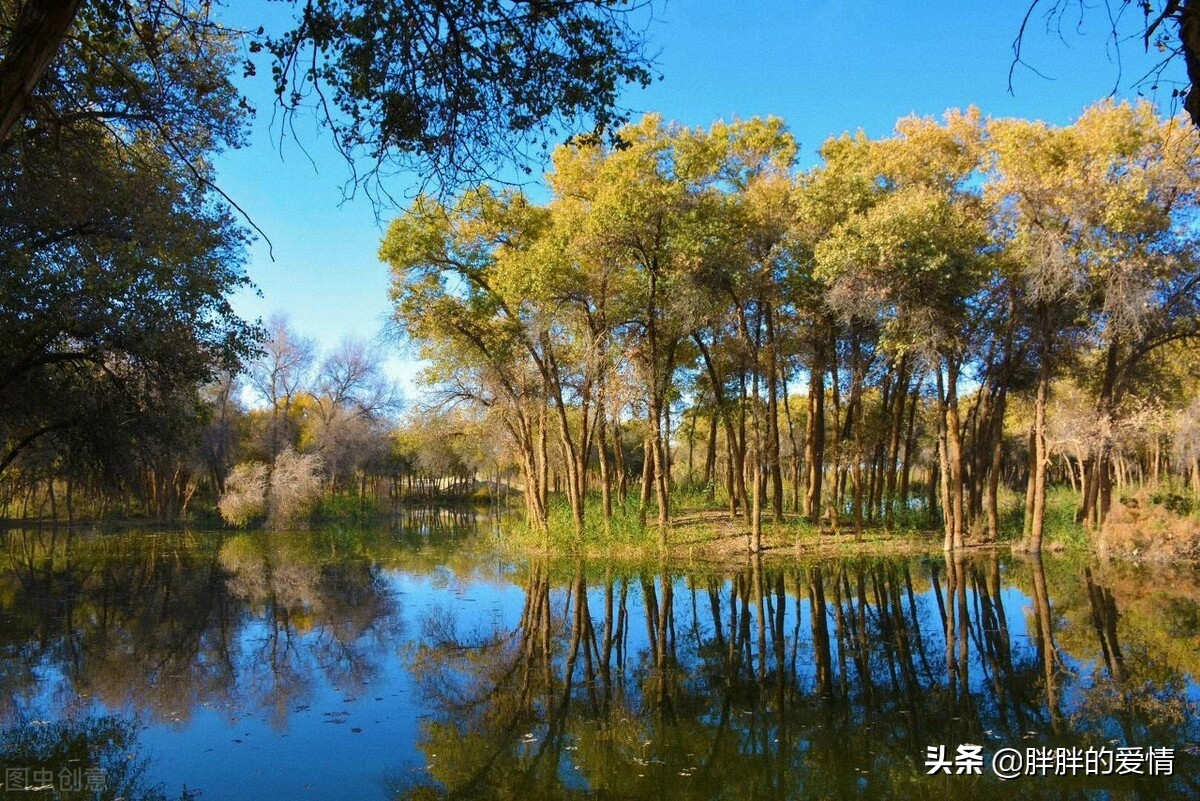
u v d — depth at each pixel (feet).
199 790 22.27
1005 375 72.13
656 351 73.31
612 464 141.38
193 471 143.84
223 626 44.91
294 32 18.45
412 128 20.20
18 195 37.32
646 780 23.34
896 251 58.03
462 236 72.13
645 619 47.24
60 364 46.11
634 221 62.28
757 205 68.90
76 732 27.12
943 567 63.21
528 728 27.89
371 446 155.33
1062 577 56.95
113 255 39.81
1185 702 29.50
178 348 45.06
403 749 25.79
